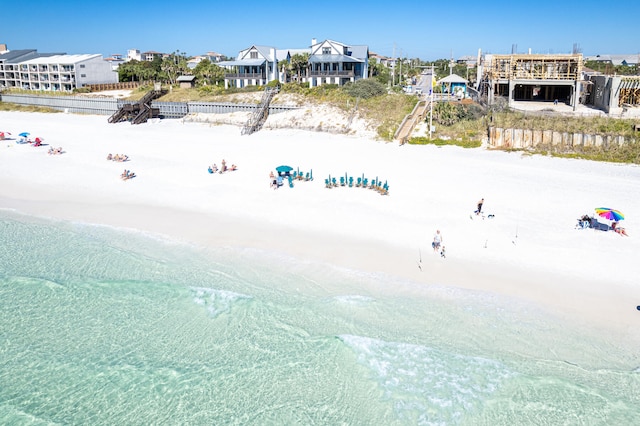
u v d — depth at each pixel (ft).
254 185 137.59
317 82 284.82
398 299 82.53
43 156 175.42
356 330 75.20
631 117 175.94
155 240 105.50
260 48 306.35
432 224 109.81
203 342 73.10
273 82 272.72
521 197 125.29
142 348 72.08
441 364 67.77
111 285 87.20
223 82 326.44
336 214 116.26
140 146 188.96
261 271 92.17
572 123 175.42
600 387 63.93
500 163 158.92
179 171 152.25
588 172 147.74
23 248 102.58
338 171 149.48
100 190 137.28
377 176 143.13
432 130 191.42
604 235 102.63
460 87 239.30
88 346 72.54
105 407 61.98
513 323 76.07
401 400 62.49
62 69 383.65
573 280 86.53
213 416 60.59
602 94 201.05
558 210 116.47
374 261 94.53
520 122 181.06
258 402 62.54
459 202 122.31
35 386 65.26
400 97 226.38
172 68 384.06
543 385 64.18
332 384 65.00
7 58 415.64
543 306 79.82
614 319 76.28
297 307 80.59
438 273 89.86
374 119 213.66
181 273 92.12
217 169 149.48
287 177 140.67
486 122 189.67
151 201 128.06
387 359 68.64
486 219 111.75
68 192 136.67
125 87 364.58
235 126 233.96
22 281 88.38
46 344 73.05
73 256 98.84
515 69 218.18
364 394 63.41
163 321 77.66
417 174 145.69
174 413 61.05
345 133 209.05
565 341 72.08
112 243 104.42
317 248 100.12
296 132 214.69
